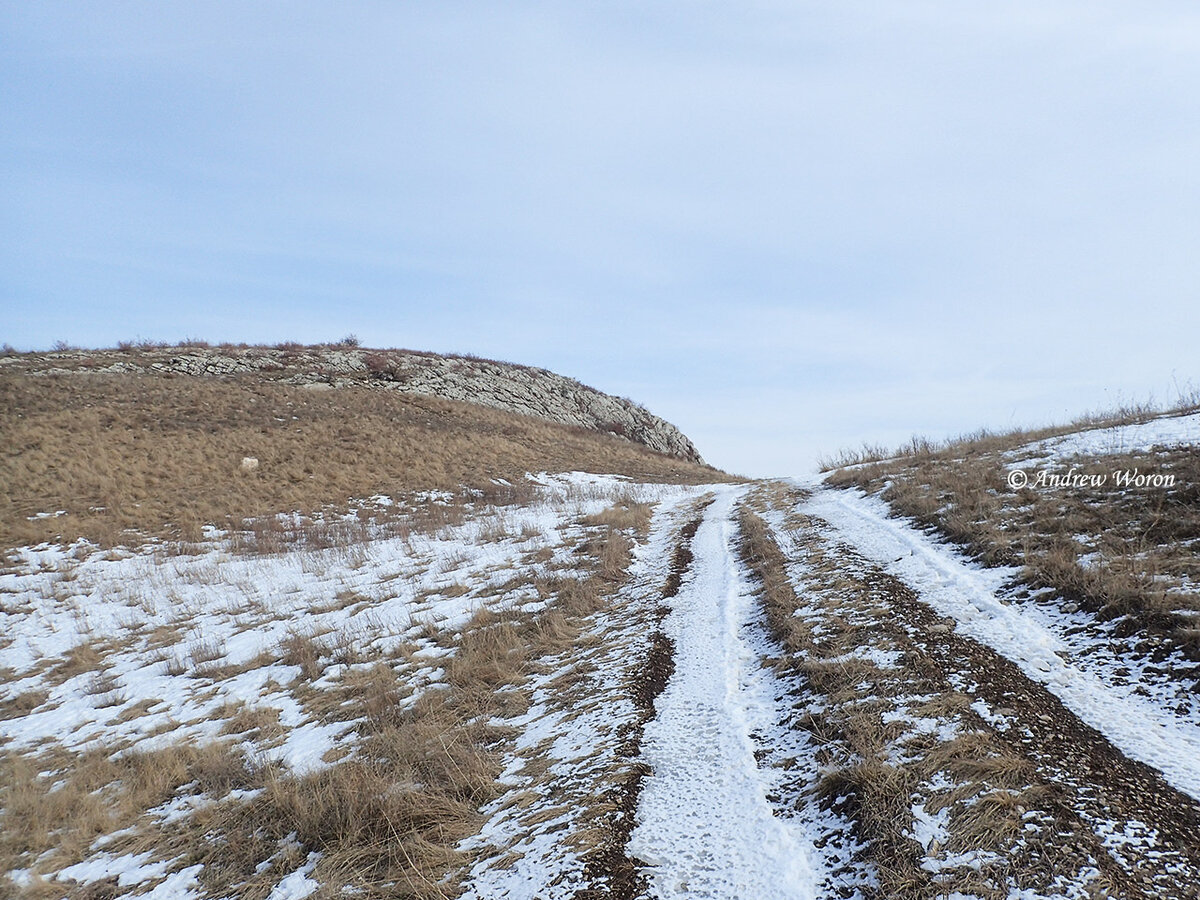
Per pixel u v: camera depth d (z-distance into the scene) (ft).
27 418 76.13
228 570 51.52
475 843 15.46
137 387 92.63
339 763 21.15
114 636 40.42
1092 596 21.18
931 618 23.00
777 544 37.81
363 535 59.88
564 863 13.87
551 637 29.84
